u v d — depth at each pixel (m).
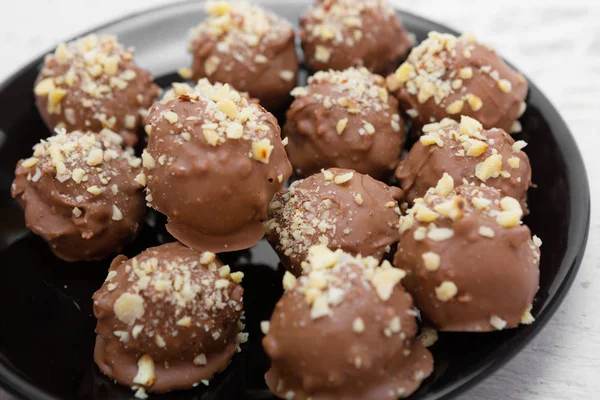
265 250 0.23
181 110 0.21
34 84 0.26
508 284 0.19
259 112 0.21
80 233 0.22
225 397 0.20
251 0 0.29
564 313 0.23
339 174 0.22
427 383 0.19
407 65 0.24
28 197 0.22
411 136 0.25
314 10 0.27
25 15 0.34
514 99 0.24
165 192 0.21
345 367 0.18
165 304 0.19
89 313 0.22
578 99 0.29
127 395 0.20
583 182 0.23
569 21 0.33
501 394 0.21
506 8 0.34
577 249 0.21
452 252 0.19
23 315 0.22
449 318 0.19
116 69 0.25
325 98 0.23
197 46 0.26
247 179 0.20
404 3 0.34
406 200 0.23
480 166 0.21
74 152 0.22
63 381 0.20
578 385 0.21
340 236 0.21
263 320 0.21
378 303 0.18
